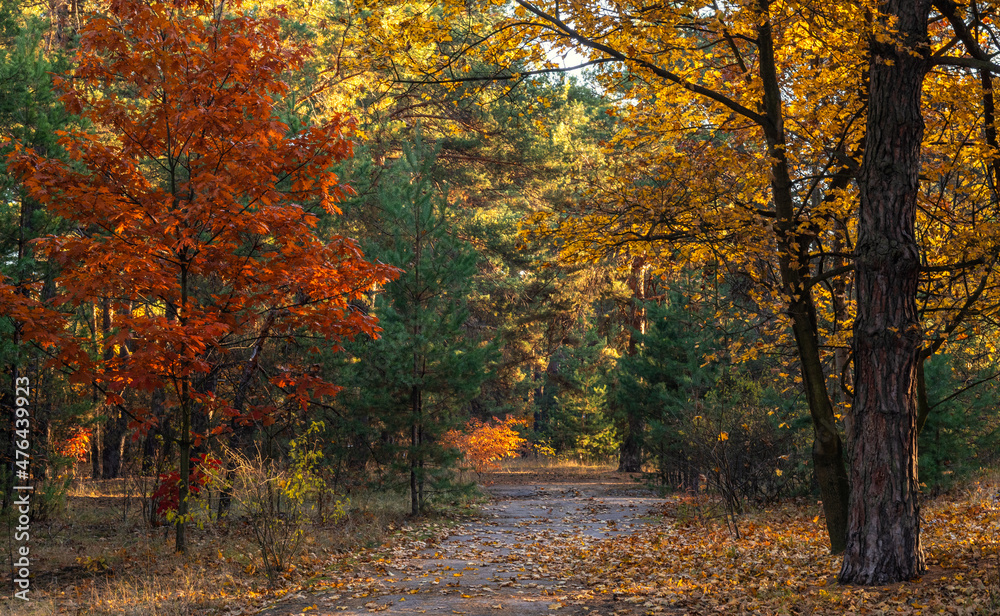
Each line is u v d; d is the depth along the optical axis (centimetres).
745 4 746
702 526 1345
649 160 879
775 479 1593
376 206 1864
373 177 1766
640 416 2147
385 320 1509
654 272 1052
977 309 874
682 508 1555
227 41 863
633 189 891
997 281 855
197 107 823
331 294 929
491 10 1055
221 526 1146
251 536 1038
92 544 1034
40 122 1205
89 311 1545
